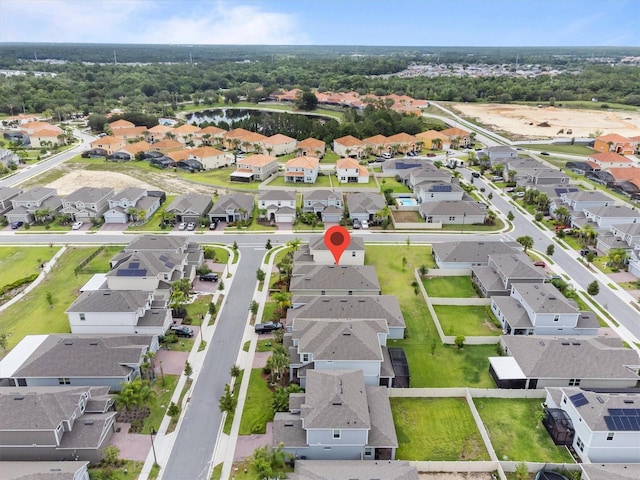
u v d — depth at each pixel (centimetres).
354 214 10569
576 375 5288
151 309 6519
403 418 4984
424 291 7412
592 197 10644
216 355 6003
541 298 6481
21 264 8581
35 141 17775
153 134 18538
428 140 17525
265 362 5862
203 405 5156
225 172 14725
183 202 10725
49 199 11119
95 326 6241
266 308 7069
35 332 6506
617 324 6719
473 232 10138
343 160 13800
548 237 9850
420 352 6122
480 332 6562
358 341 5388
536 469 4316
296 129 18462
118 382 5288
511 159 14650
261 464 4116
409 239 9719
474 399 5272
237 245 9356
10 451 4406
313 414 4438
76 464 4128
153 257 7425
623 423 4359
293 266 7862
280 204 10862
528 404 5200
